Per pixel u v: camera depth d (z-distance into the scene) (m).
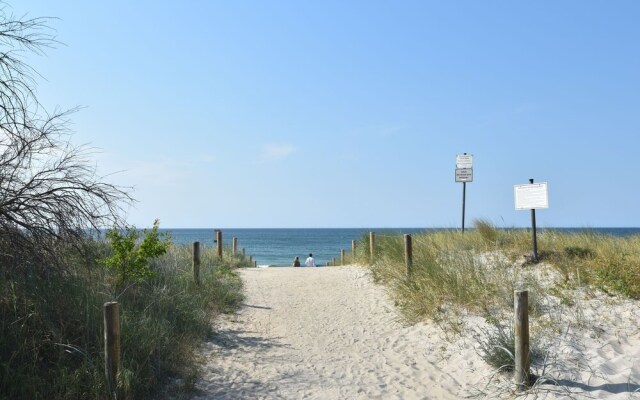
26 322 6.57
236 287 13.77
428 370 7.90
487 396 6.64
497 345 7.44
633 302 8.83
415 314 10.39
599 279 9.77
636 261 10.20
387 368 8.05
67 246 7.52
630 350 7.25
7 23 6.94
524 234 13.84
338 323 10.77
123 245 9.28
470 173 16.20
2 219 6.63
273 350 8.97
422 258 12.41
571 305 8.89
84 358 6.47
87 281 8.07
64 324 6.91
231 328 10.29
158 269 11.40
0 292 6.48
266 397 6.81
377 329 10.27
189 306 10.07
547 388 6.31
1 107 6.77
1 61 6.79
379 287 13.47
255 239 136.00
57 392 5.91
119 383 6.07
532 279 10.14
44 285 6.96
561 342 7.59
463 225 16.02
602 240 12.55
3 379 5.72
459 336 8.88
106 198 7.62
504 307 9.43
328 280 15.28
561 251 11.71
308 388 7.16
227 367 7.94
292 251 83.62
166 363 7.39
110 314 6.11
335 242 118.44
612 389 6.14
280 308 12.09
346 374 7.77
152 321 8.35
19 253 6.73
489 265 11.50
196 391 6.90
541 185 11.50
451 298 10.27
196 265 12.23
